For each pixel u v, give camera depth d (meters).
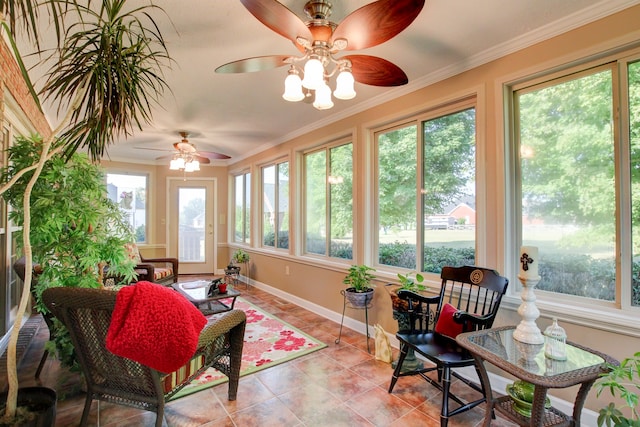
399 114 2.88
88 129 1.54
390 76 1.86
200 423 1.79
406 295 2.22
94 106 1.53
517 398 1.52
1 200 2.48
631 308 1.71
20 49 2.12
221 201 6.56
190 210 6.44
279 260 4.70
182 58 2.27
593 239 1.86
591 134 1.86
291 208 4.40
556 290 2.00
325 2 1.65
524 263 1.61
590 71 1.86
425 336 2.04
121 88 1.53
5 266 2.57
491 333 1.69
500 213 2.16
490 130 2.22
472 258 2.42
